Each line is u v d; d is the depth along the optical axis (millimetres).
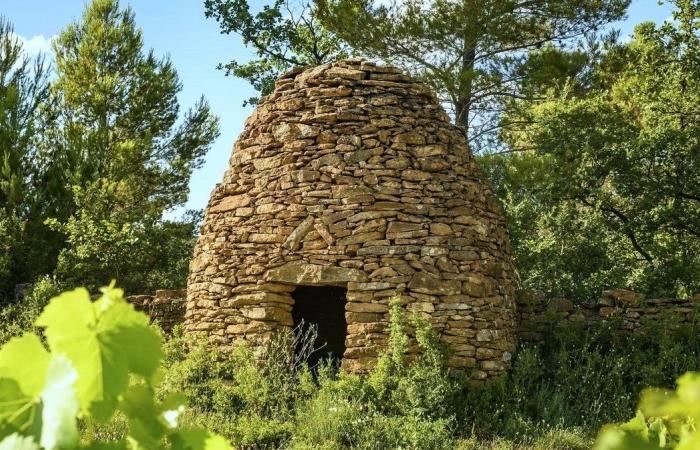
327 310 14828
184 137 24828
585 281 15945
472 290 11344
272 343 11422
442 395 10117
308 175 11750
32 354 914
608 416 10555
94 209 20203
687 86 19188
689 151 16547
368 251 11297
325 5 20141
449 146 12211
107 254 18547
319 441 9156
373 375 10477
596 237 16375
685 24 19125
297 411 9836
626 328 12680
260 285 11680
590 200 18266
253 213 12086
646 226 16734
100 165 22281
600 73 21406
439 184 11766
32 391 901
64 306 950
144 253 19719
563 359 11625
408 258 11250
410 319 10969
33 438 873
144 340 975
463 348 11023
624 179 17062
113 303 987
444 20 19219
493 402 10703
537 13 19891
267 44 23562
